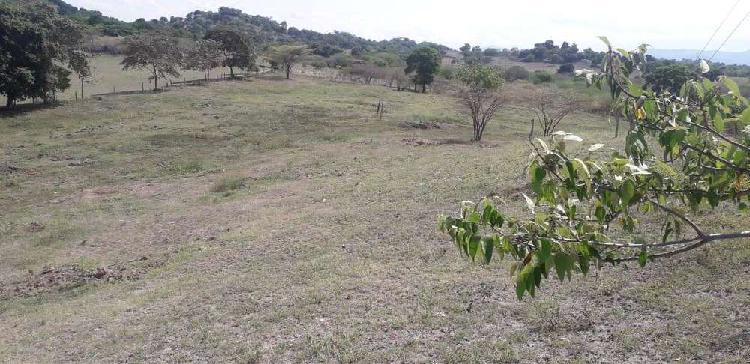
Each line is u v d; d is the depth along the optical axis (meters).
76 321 9.52
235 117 33.47
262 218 15.02
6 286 12.05
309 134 29.16
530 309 7.46
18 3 37.56
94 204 18.38
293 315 8.36
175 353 7.63
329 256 10.99
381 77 61.28
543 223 2.65
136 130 29.56
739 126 2.48
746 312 6.47
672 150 2.47
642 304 7.12
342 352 6.98
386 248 10.99
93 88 45.31
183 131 29.47
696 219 9.23
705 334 6.20
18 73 32.16
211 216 16.08
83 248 14.41
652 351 6.07
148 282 11.29
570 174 2.32
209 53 52.06
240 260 11.70
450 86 54.34
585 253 2.57
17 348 8.64
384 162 20.80
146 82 49.41
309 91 47.25
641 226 9.09
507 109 39.91
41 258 13.77
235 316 8.65
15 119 31.09
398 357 6.70
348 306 8.41
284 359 7.03
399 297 8.51
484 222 2.62
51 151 25.30
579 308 7.34
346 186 17.19
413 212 13.16
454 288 8.59
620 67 2.63
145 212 17.28
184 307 9.36
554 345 6.50
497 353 6.48
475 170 16.44
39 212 17.81
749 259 7.67
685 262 7.97
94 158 24.50
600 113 33.97
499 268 9.14
